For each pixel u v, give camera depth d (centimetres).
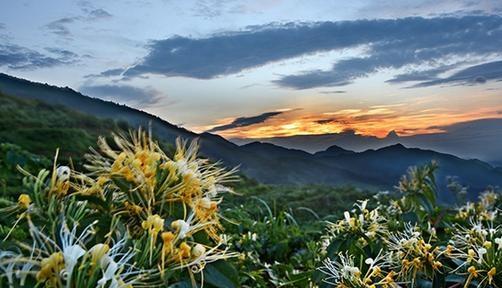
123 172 151
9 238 141
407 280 175
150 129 163
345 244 198
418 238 184
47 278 107
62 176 141
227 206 505
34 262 108
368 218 208
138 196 150
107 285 110
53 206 132
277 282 272
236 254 149
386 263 191
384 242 198
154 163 154
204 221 152
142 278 116
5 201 143
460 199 404
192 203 153
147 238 126
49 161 598
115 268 108
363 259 193
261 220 514
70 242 114
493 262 162
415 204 343
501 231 180
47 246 121
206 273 139
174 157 162
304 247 381
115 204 151
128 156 157
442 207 362
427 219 333
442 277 171
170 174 153
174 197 152
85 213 140
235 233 390
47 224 128
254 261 307
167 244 124
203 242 150
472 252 165
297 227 427
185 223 132
